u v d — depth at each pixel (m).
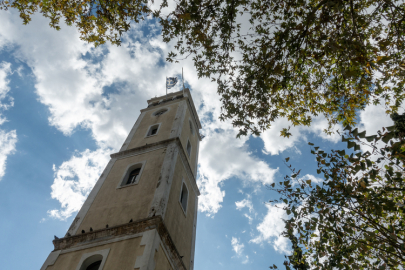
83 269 12.53
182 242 16.33
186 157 21.11
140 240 12.62
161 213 14.05
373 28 9.12
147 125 24.97
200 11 9.44
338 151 8.59
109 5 10.77
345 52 7.95
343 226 8.76
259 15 10.14
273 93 10.66
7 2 11.08
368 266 9.56
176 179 18.00
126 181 17.98
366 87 10.16
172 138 20.48
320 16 8.31
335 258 9.08
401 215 9.38
